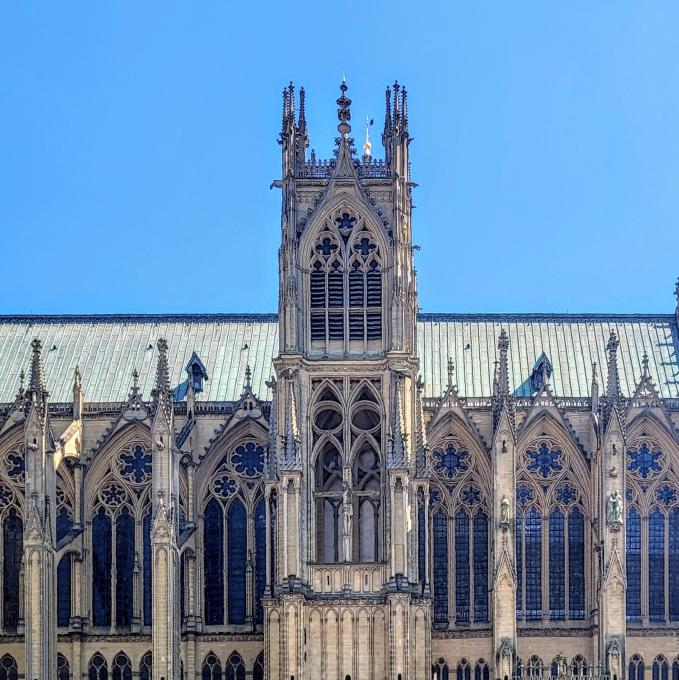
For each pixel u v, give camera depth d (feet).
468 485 483.92
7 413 487.20
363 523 458.50
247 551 481.87
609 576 456.86
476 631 472.85
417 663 439.63
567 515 483.10
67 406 493.77
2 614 481.87
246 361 511.81
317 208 462.19
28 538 452.35
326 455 463.01
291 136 466.70
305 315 458.09
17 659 478.18
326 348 458.09
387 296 457.68
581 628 474.90
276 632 442.09
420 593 443.73
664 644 474.08
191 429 483.51
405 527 440.04
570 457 485.15
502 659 454.40
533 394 497.87
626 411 484.33
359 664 437.17
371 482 458.91
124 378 509.35
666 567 480.23
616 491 461.78
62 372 512.22
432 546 480.64
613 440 463.83
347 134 468.34
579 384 502.38
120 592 483.10
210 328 524.93
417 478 452.76
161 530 450.71
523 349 513.04
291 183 463.01
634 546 481.87
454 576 479.00
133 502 485.56
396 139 465.47
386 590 437.17
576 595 479.82
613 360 471.21
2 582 482.69
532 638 474.49
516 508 481.87
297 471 441.68
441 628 474.49
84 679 475.72
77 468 481.46
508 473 464.65
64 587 483.10
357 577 442.09
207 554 483.92
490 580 475.31
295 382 450.30
